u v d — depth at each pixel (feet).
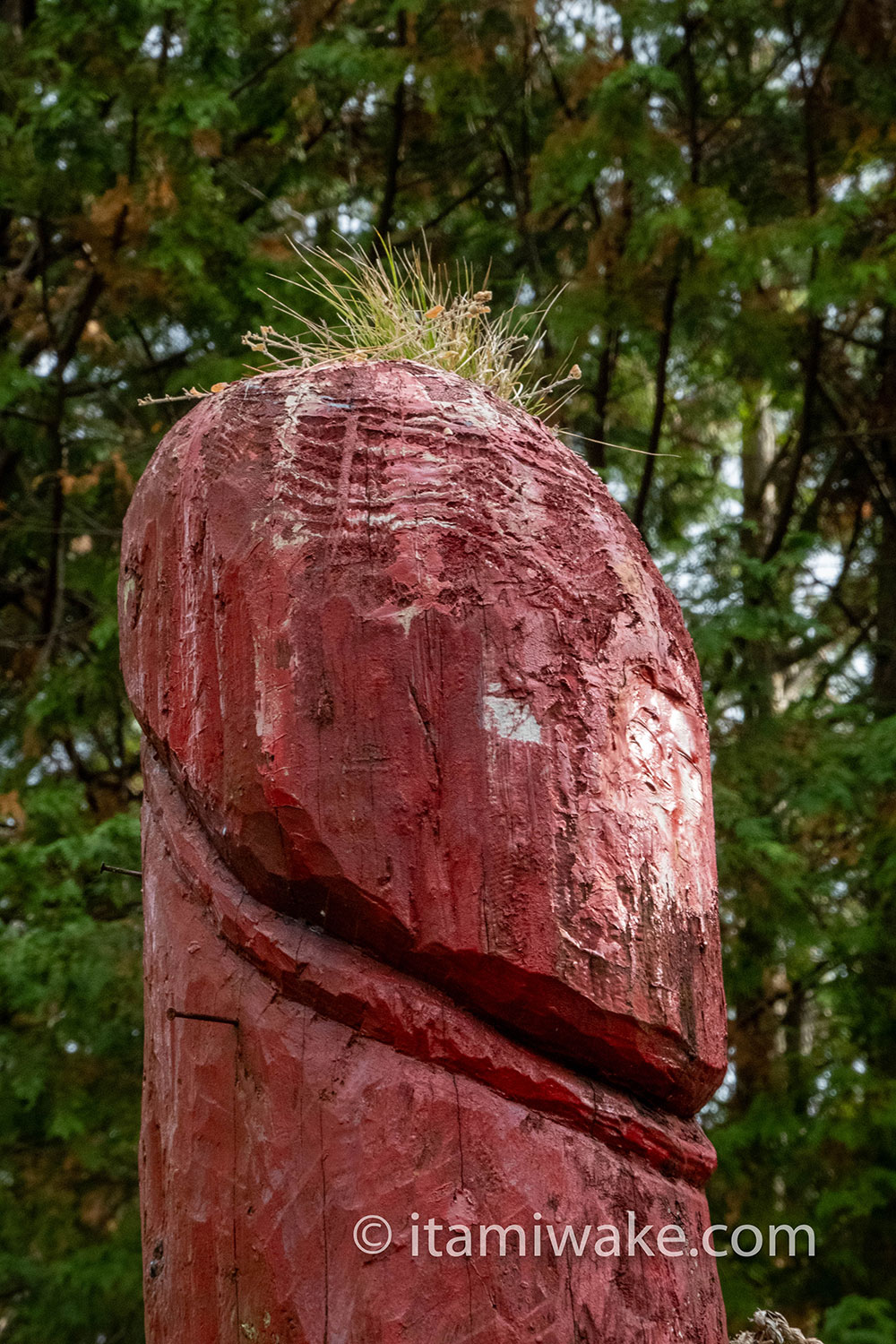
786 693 32.63
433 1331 4.67
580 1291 4.79
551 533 5.73
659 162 22.77
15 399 24.71
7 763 29.48
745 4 25.89
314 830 5.10
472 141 27.94
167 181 22.57
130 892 23.45
